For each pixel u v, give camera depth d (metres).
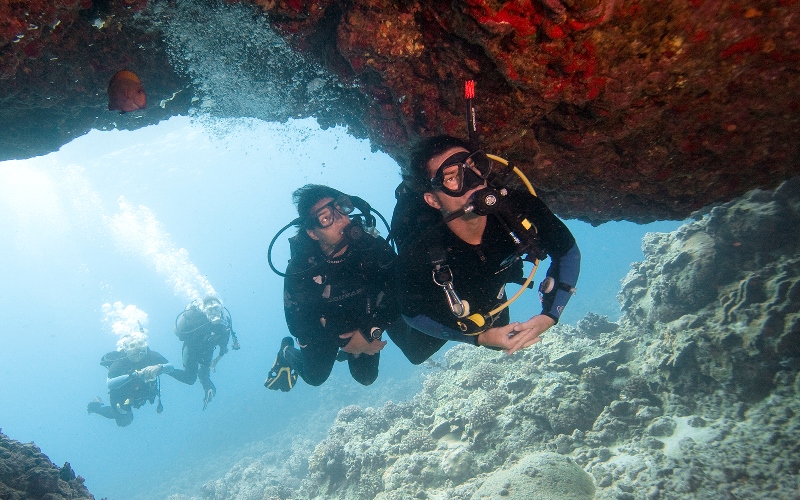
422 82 3.18
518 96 2.77
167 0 3.70
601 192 3.64
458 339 2.73
